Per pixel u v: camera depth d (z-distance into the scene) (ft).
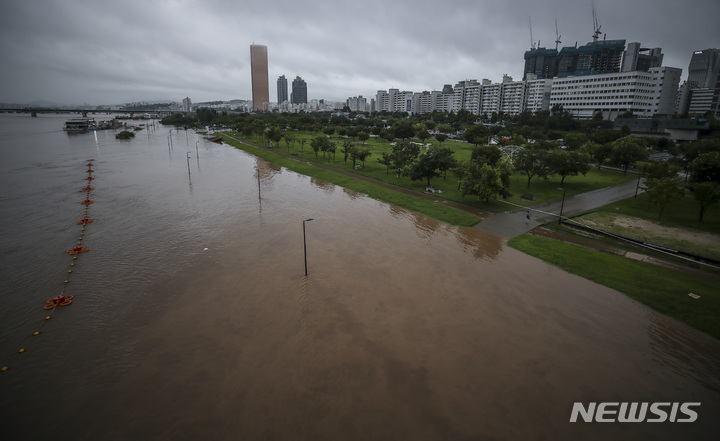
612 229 180.24
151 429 72.13
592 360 92.43
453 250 157.38
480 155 282.56
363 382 84.33
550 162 268.62
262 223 189.06
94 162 365.61
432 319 108.37
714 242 164.14
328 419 74.64
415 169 252.83
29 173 304.30
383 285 127.24
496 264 144.56
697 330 104.37
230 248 157.17
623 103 642.22
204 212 206.69
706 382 86.12
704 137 460.96
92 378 85.40
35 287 124.47
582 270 138.51
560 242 163.84
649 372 88.89
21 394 81.10
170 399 79.41
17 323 105.50
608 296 121.70
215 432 71.46
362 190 257.55
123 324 104.99
